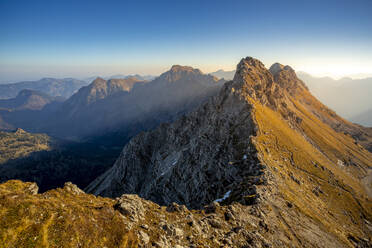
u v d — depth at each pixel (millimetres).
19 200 18031
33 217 17500
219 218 38688
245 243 32344
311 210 70125
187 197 108438
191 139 157750
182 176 122000
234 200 62469
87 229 19719
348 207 96938
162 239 24297
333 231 60344
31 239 16281
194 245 26141
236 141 113562
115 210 24781
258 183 69312
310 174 111375
